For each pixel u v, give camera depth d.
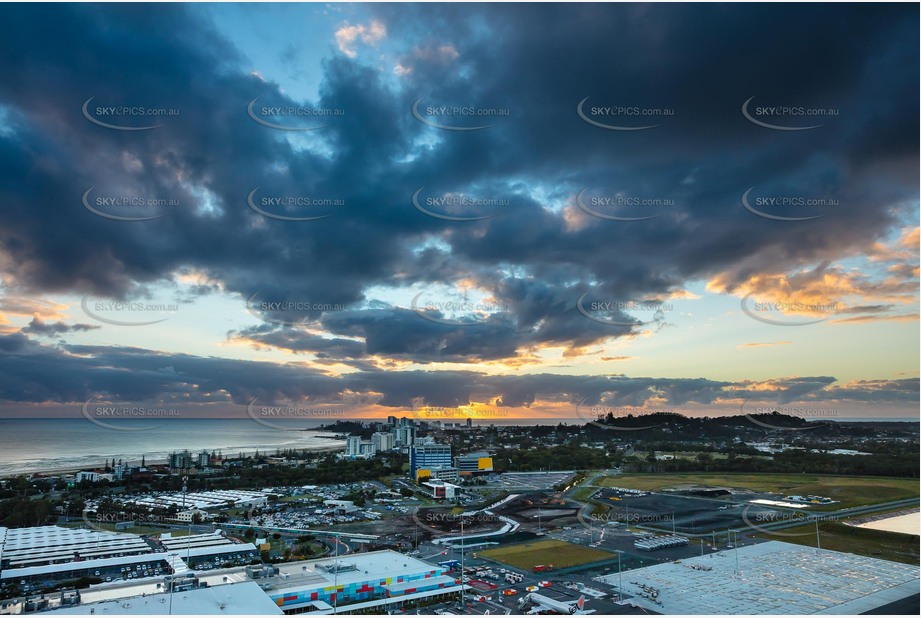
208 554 104.94
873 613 82.94
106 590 81.75
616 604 86.38
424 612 82.31
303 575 89.56
